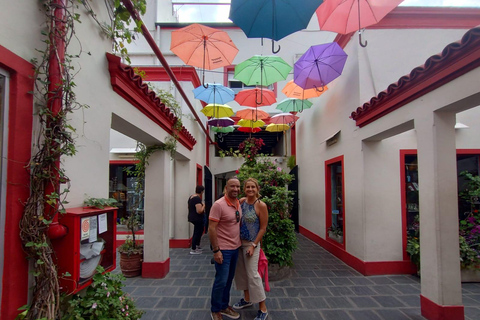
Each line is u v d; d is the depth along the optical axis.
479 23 4.60
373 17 3.01
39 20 1.75
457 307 2.84
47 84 1.74
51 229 1.68
